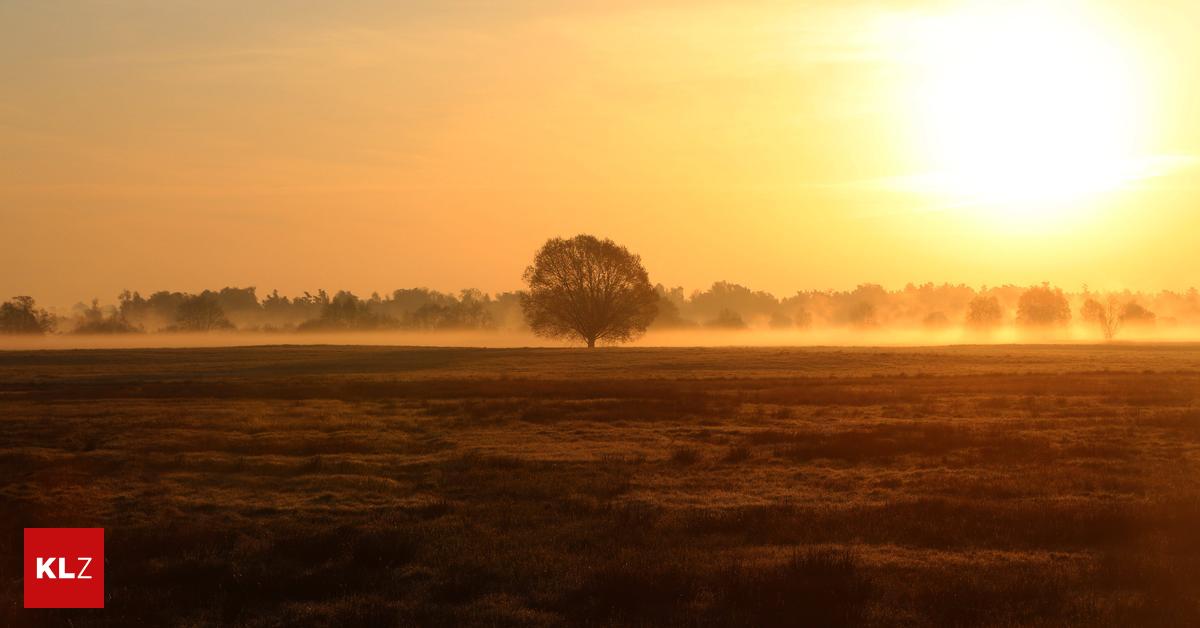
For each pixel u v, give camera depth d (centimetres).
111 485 2561
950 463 2795
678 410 4372
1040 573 1599
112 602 1543
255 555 1828
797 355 9362
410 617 1440
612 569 1625
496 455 3000
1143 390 5172
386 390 5656
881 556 1747
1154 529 1881
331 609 1489
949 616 1397
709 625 1378
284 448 3238
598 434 3572
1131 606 1405
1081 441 3200
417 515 2167
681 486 2492
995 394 5075
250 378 7012
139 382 6506
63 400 5131
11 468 2823
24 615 1482
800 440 3275
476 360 9119
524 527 2027
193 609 1516
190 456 3009
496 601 1521
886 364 8044
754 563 1680
